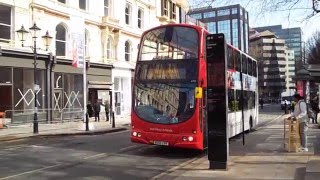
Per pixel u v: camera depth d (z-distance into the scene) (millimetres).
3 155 15961
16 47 29844
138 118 16500
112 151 17484
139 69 16859
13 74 29828
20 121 29906
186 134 15680
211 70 12367
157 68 16469
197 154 16781
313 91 43062
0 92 29406
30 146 19141
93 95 39531
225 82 12234
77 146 19219
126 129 30703
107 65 40781
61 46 35312
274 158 14125
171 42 16391
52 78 33250
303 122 15711
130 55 45844
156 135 16078
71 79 35969
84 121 30406
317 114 31281
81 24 37188
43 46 32531
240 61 21453
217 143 12242
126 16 45719
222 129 12203
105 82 40281
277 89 118750
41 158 15195
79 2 37781
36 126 25047
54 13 34031
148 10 50219
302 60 53406
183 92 15898
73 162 14312
